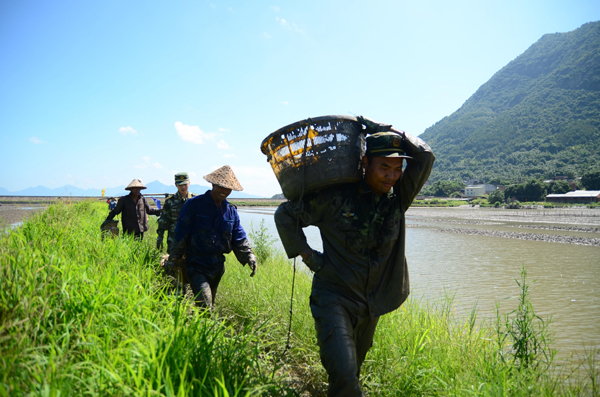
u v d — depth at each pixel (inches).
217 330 109.3
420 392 122.6
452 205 5639.8
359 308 108.4
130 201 324.5
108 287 119.3
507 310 302.7
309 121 102.4
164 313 121.0
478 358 143.9
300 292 209.9
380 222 108.7
